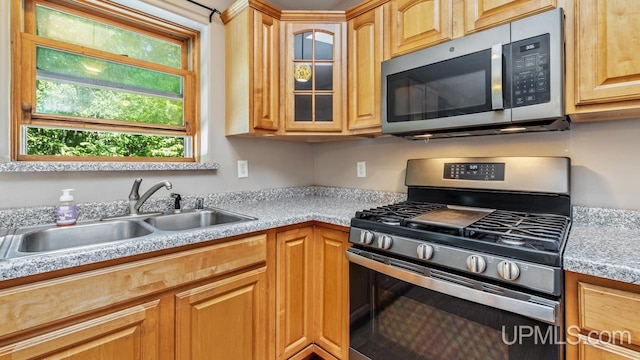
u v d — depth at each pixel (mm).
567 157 1326
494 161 1482
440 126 1353
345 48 1768
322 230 1569
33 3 1362
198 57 1857
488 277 951
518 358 902
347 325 1449
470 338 1004
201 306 1183
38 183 1309
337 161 2297
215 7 1846
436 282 1053
